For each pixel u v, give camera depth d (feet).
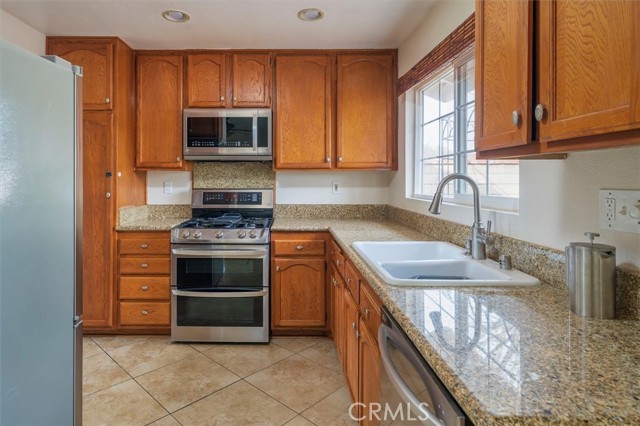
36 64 3.21
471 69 6.63
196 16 8.00
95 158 8.96
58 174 3.53
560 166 3.92
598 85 2.41
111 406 6.32
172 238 8.90
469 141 6.70
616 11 2.26
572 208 3.76
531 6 3.07
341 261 7.20
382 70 9.82
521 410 1.80
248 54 9.75
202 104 9.73
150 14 7.91
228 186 10.85
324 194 10.98
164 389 6.86
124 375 7.38
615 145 2.40
